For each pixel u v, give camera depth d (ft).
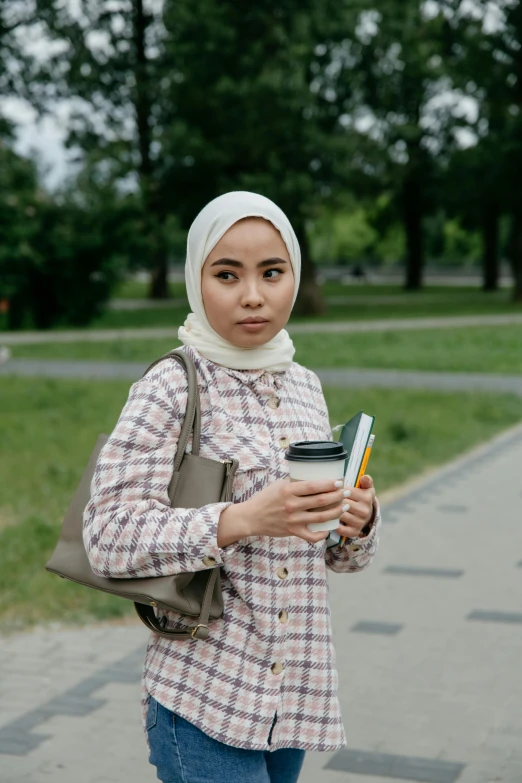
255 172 96.99
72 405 42.11
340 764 11.61
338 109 98.73
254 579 6.17
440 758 11.74
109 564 5.97
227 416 6.28
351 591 18.22
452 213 149.79
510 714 12.93
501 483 27.53
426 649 15.28
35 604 17.37
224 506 5.85
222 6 92.27
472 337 73.77
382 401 42.16
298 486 5.58
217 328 6.32
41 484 26.84
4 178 87.66
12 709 13.17
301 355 62.13
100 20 102.01
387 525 23.07
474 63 111.65
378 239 177.58
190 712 6.12
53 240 90.79
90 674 14.43
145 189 94.22
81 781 11.27
